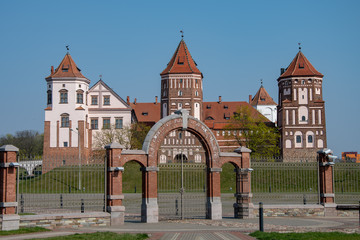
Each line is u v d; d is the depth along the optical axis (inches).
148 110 4749.0
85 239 783.1
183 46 4256.9
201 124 1185.4
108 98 3818.9
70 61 3725.4
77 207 1466.5
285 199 1731.1
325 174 1255.5
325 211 1233.4
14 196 938.1
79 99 3659.0
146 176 1122.7
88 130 3777.1
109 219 1062.4
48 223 979.9
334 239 780.0
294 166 1334.9
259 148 3582.7
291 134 3941.9
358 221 1101.7
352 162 1365.7
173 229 969.5
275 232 871.1
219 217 1177.4
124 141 3511.3
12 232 886.4
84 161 2322.8
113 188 1080.8
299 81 3973.9
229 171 2620.6
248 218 1187.3
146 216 1107.9
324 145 3919.8
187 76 4109.3
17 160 962.1
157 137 1138.7
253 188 2022.6
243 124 3673.7
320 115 3939.5
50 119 3609.7
